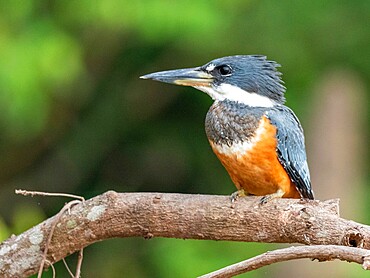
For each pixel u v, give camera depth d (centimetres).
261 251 1217
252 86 787
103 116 1489
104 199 642
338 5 1490
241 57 807
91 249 1380
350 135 1352
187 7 1265
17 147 1469
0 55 1218
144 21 1264
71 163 1491
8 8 1266
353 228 593
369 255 529
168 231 638
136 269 1357
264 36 1446
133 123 1494
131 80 1477
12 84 1216
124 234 645
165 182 1496
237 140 748
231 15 1392
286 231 616
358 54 1490
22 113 1269
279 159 743
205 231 632
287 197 780
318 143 1338
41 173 1490
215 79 798
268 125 744
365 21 1492
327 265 1169
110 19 1255
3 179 1484
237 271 555
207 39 1354
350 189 1316
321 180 1310
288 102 1426
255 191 767
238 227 628
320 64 1478
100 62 1446
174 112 1496
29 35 1256
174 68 1466
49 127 1465
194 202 633
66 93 1409
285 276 1180
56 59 1236
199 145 1490
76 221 644
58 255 655
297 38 1465
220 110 769
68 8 1273
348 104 1370
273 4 1460
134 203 637
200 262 1220
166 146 1494
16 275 660
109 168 1498
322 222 604
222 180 1478
